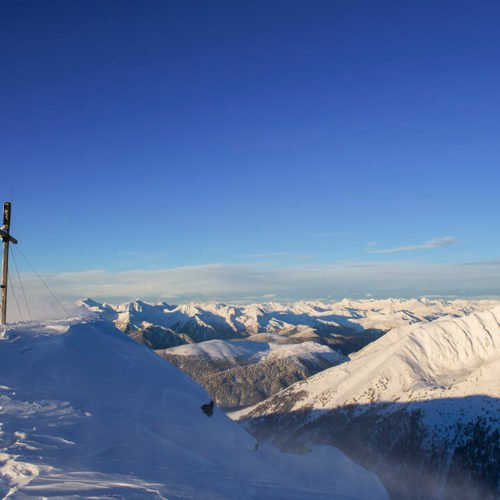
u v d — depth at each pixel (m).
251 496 18.83
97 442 20.66
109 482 15.59
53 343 32.59
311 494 22.31
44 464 16.58
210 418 32.78
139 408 28.19
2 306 40.19
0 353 29.47
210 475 20.69
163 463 20.77
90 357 32.47
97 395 27.92
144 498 14.49
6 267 40.66
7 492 13.98
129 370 32.81
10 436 19.12
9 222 40.88
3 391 24.86
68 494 13.85
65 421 22.06
